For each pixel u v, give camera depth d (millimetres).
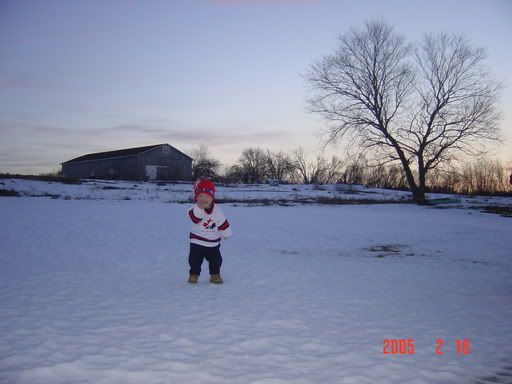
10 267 7734
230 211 23172
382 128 35969
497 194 57281
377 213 25516
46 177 44906
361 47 35750
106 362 3492
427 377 3461
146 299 5648
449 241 13914
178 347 3879
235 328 4457
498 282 7422
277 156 102000
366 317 5039
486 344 4238
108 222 15664
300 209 26547
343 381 3311
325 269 8320
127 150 69312
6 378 3176
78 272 7473
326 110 37125
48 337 4059
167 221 16719
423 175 35688
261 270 8023
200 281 6945
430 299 6027
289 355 3793
